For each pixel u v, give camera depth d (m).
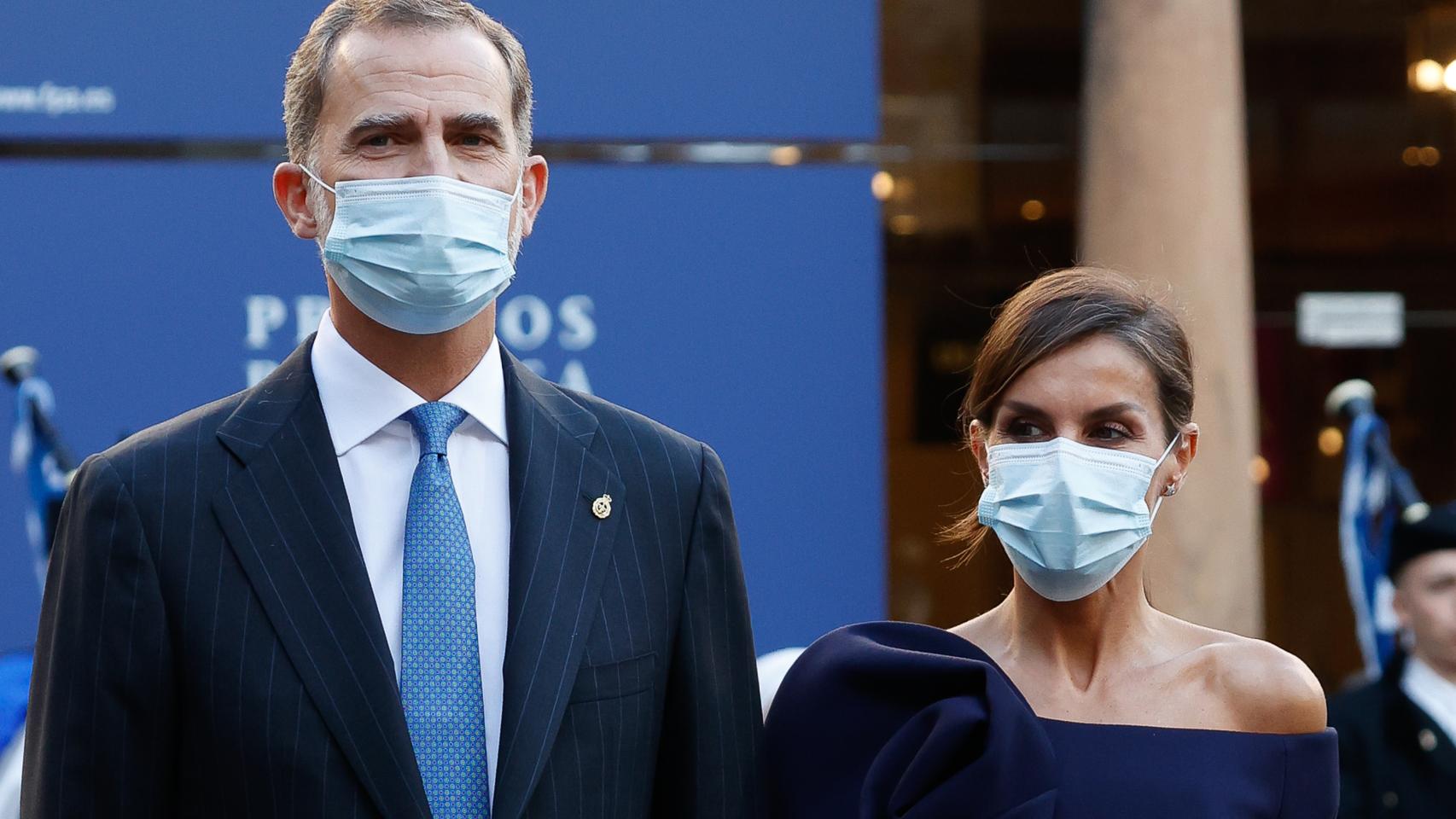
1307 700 5.00
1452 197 13.78
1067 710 5.11
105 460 4.54
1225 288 11.10
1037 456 5.03
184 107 10.52
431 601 4.50
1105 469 5.00
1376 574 10.54
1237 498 10.94
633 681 4.63
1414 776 8.01
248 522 4.48
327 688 4.33
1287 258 13.72
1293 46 13.77
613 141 10.88
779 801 5.24
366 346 4.70
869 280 11.12
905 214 12.94
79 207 10.45
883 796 4.94
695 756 4.79
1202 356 11.02
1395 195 13.78
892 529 12.84
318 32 4.75
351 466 4.67
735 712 4.90
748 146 11.04
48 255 10.41
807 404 11.02
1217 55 11.22
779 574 10.95
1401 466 13.60
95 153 10.55
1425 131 13.80
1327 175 13.73
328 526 4.52
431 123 4.57
